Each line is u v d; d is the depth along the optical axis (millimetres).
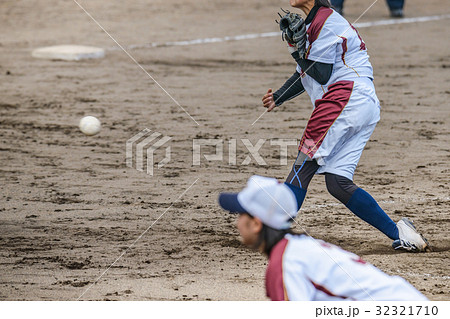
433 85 37375
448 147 26438
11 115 31219
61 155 25375
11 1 72000
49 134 28250
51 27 57719
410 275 14742
